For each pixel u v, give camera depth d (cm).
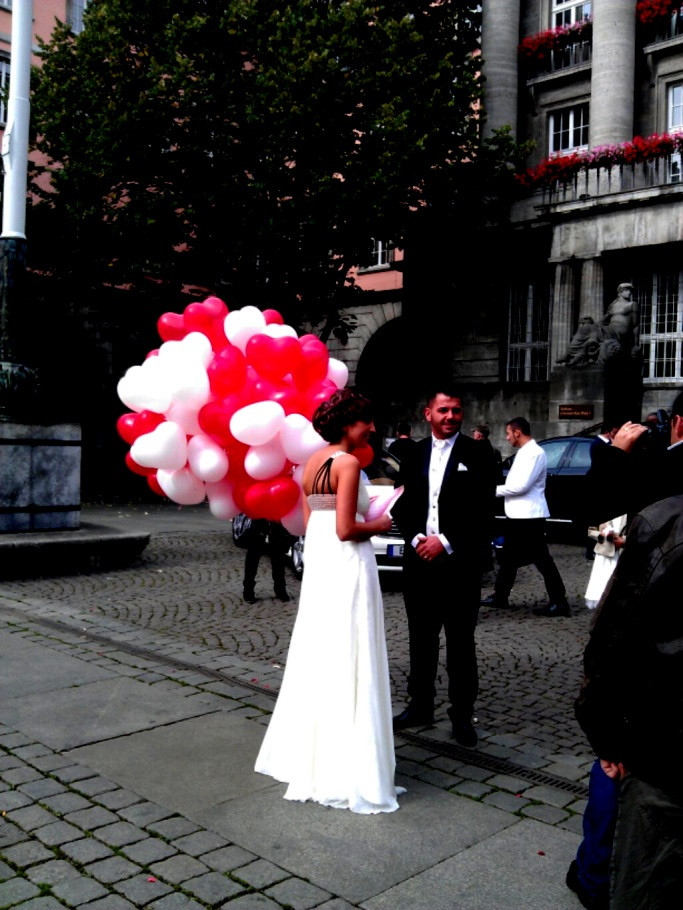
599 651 211
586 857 296
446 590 476
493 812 377
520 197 2236
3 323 1112
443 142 1961
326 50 1650
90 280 2080
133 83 1770
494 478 484
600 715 213
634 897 208
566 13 2416
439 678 617
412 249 2330
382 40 1773
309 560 398
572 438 1454
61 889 303
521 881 316
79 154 1848
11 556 993
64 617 770
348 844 343
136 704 518
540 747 471
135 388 429
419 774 423
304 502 418
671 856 204
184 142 1794
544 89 2414
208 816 365
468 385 2306
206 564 1157
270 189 1784
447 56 1902
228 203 1798
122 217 1848
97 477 2448
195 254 1889
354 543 393
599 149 2095
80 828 353
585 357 1988
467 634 473
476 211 2228
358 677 385
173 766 421
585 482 290
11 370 1084
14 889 303
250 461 418
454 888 310
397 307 2614
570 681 620
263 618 813
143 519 1747
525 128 2459
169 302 2027
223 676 585
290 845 340
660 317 2105
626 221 2020
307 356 430
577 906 299
